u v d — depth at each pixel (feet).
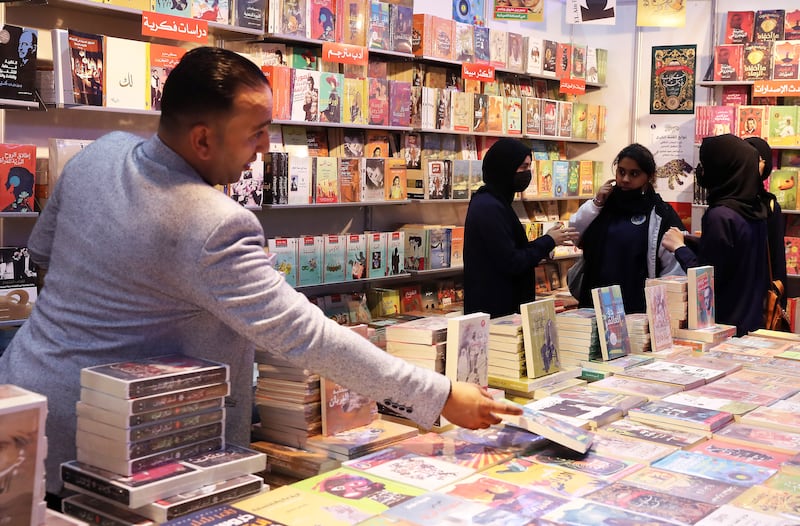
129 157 5.92
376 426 7.40
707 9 23.85
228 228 5.44
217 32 15.84
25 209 12.39
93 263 5.84
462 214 22.67
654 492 5.90
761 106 21.44
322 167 17.03
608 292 10.20
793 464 6.52
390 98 18.61
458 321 7.71
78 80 12.71
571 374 9.39
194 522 5.14
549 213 24.26
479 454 6.80
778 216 14.38
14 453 4.30
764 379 9.36
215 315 5.65
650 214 13.96
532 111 22.52
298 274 16.80
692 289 11.55
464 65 20.16
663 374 9.42
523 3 20.63
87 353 5.91
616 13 25.23
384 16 18.28
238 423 6.46
